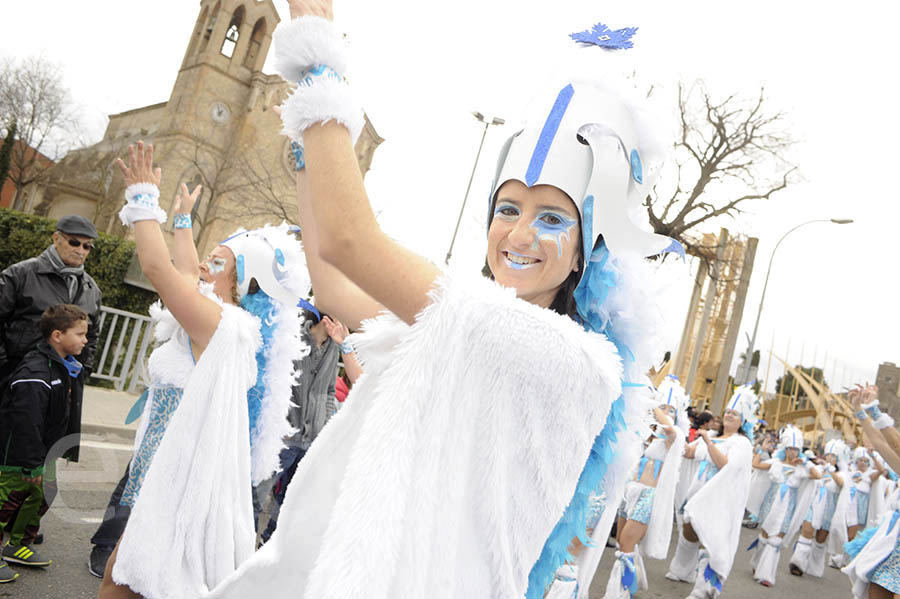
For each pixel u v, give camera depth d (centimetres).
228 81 3712
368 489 98
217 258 317
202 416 272
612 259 138
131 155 272
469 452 104
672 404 675
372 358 118
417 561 98
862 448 1355
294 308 330
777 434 2422
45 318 411
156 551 258
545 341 104
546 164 130
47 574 403
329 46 108
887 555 596
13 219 1599
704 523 718
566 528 132
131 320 931
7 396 401
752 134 2366
